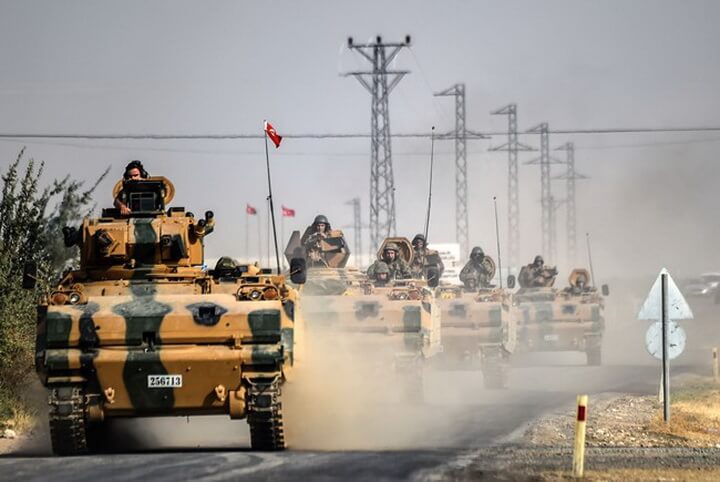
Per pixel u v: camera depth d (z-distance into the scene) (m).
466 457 50.44
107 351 51.94
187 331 52.12
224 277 56.75
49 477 44.28
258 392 51.81
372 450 53.59
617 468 48.25
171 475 44.16
